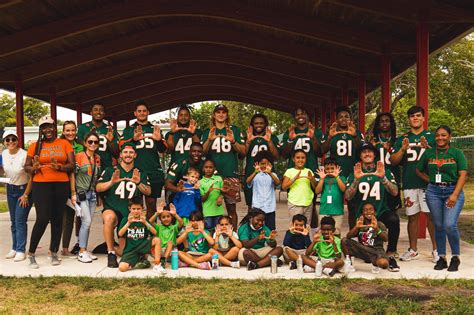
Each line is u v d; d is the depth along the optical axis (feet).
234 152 21.56
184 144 21.76
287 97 51.98
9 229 29.76
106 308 13.43
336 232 19.29
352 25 28.81
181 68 46.21
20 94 35.65
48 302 14.06
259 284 15.76
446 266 17.85
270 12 27.99
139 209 17.99
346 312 13.00
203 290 15.16
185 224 19.48
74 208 19.66
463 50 70.59
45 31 28.17
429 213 19.16
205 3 27.30
